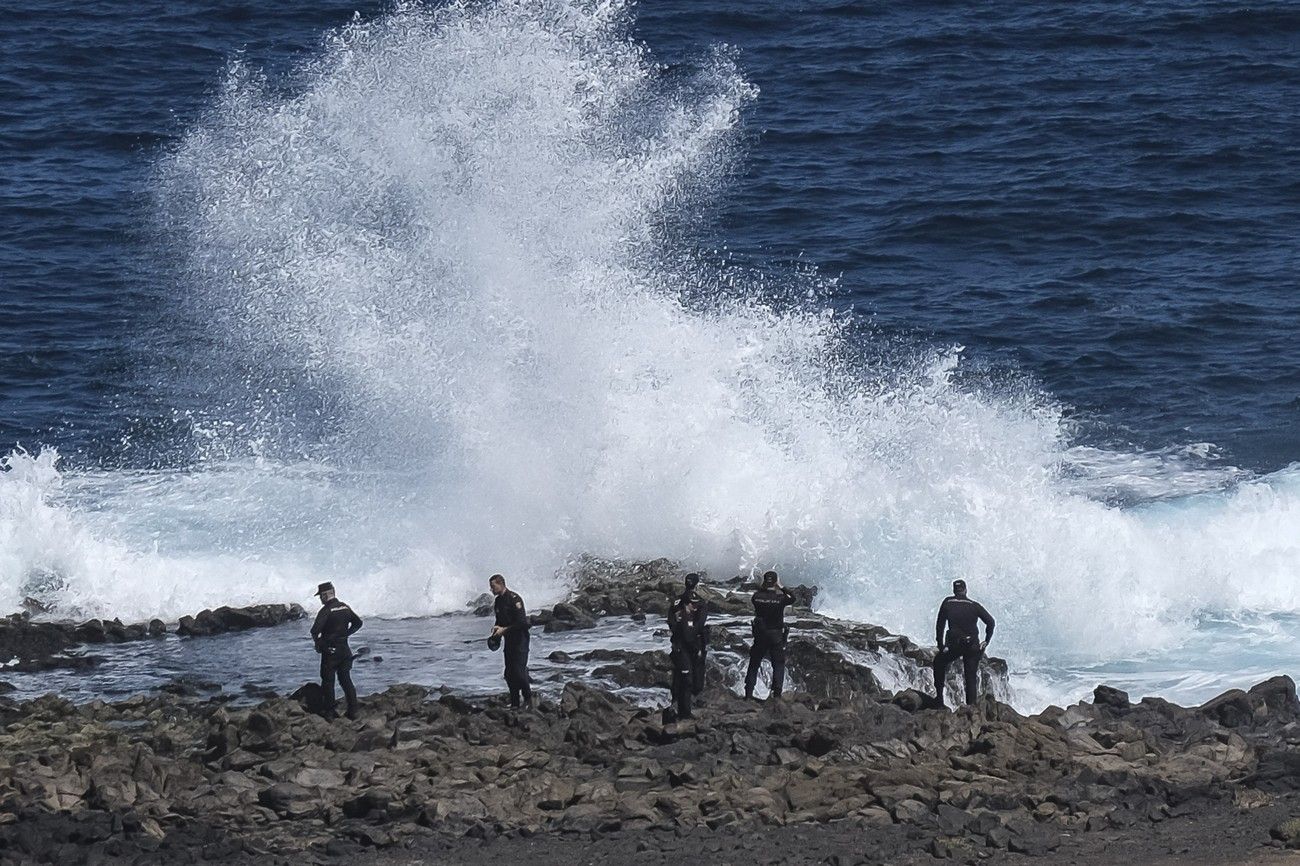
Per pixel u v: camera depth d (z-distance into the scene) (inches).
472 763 3041.3
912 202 7598.4
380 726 3238.2
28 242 7253.9
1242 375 5876.0
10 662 3838.6
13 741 3221.0
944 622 3454.7
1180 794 2883.9
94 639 4025.6
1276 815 2792.8
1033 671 3944.4
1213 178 7829.7
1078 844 2652.6
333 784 2945.4
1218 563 4301.2
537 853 2640.3
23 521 4407.0
